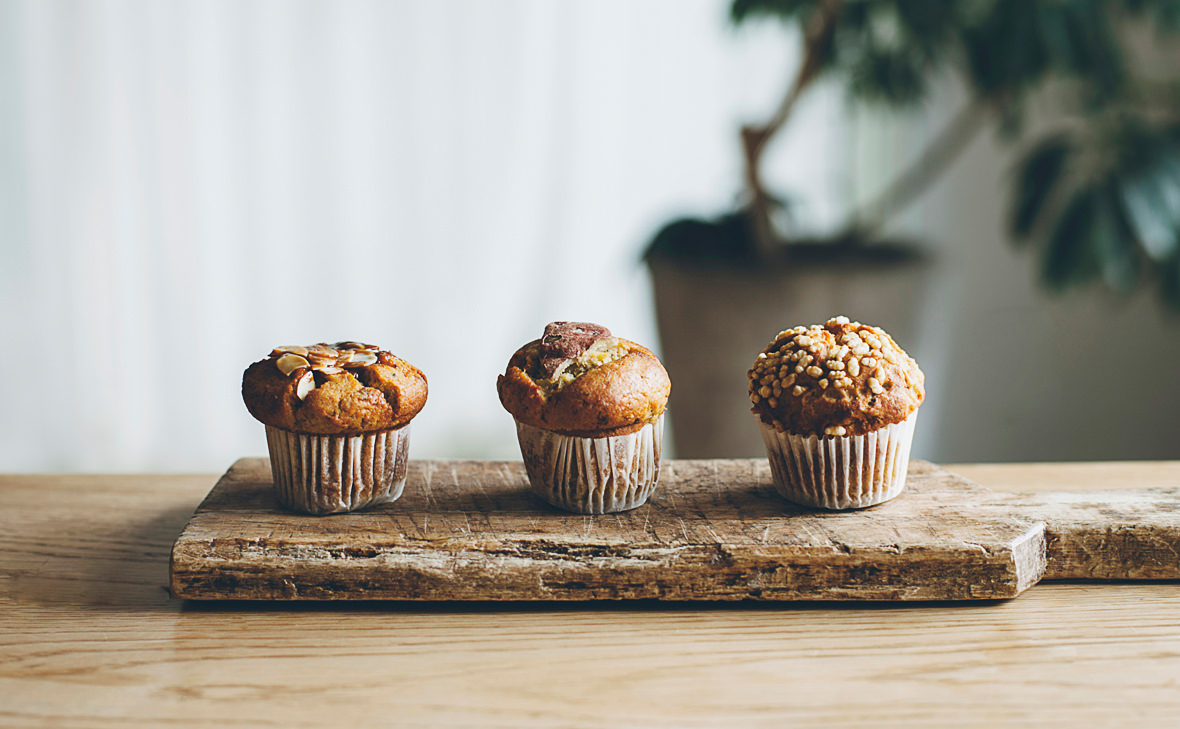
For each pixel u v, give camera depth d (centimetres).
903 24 109
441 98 167
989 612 63
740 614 63
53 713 56
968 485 70
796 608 63
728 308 109
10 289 163
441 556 63
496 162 170
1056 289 104
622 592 63
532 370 68
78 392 168
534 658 60
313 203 168
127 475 77
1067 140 105
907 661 59
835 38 116
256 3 160
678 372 115
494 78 167
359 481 66
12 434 168
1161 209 99
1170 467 77
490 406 178
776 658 60
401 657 60
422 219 171
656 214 172
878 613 63
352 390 65
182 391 170
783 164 168
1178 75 142
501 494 69
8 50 155
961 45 107
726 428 114
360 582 63
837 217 168
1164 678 58
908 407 66
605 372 66
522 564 63
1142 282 108
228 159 164
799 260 111
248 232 167
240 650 60
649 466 67
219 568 63
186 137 162
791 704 57
